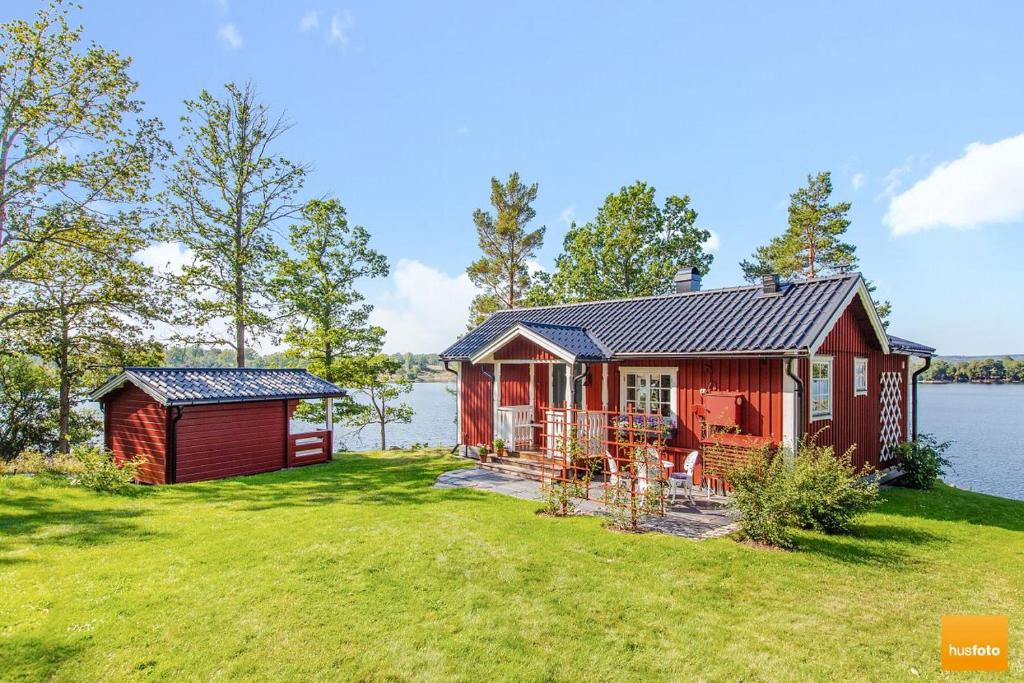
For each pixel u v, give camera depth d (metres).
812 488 8.26
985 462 24.50
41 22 16.98
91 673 4.23
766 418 10.27
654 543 7.54
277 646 4.64
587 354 11.95
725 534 8.10
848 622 5.23
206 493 11.66
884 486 13.27
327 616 5.20
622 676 4.27
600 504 10.08
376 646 4.66
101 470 11.70
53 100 17.41
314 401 23.44
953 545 7.88
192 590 5.80
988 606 5.62
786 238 31.39
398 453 19.20
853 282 11.25
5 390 19.45
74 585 5.93
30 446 20.27
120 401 14.81
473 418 16.62
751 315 11.56
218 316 22.20
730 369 10.88
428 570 6.41
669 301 14.53
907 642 4.85
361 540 7.59
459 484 12.27
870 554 7.27
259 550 7.15
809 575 6.43
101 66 17.91
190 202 21.98
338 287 24.06
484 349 13.98
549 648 4.67
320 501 10.58
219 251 22.20
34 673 4.20
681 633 4.96
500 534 7.89
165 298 20.67
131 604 5.43
